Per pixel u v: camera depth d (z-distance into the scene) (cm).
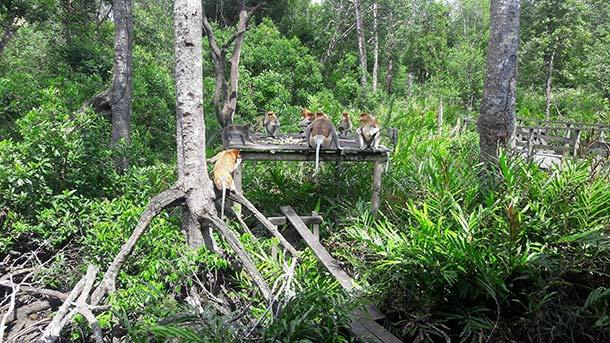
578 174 491
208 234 485
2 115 655
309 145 620
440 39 2822
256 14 2477
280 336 350
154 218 470
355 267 499
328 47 2497
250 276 439
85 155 591
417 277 451
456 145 914
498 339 418
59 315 379
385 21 2555
